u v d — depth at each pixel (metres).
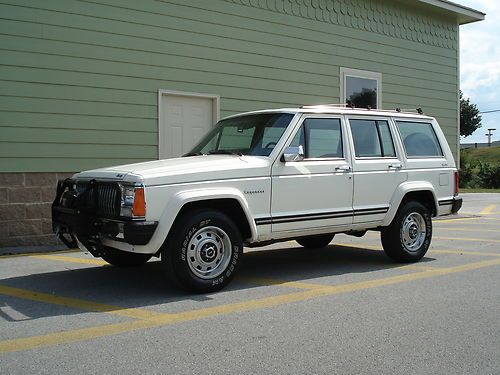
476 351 4.34
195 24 10.80
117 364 4.00
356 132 7.34
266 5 11.91
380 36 14.36
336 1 13.33
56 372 3.85
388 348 4.38
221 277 6.04
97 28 9.60
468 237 10.84
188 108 10.88
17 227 8.92
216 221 5.95
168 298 5.84
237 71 11.46
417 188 7.76
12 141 8.84
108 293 6.05
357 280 6.76
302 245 9.27
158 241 5.60
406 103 15.12
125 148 9.96
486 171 38.62
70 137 9.37
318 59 12.94
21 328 4.82
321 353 4.25
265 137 6.74
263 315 5.23
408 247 7.82
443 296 6.00
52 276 6.94
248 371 3.89
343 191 7.01
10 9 8.77
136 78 10.06
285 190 6.49
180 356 4.16
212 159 6.36
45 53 9.09
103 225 5.80
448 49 16.27
